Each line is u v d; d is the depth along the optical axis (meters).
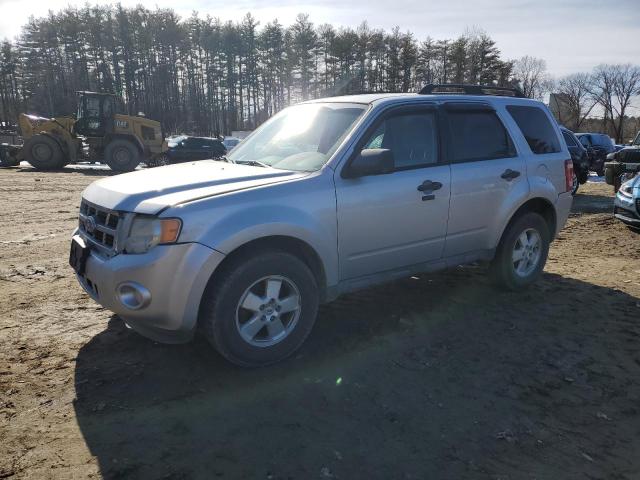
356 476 2.49
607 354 3.92
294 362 3.64
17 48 73.38
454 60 65.88
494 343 4.04
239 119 74.88
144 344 3.85
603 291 5.39
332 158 3.80
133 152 22.03
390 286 5.35
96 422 2.86
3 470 2.46
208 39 72.44
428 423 2.96
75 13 71.62
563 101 70.06
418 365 3.64
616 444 2.85
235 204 3.30
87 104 21.78
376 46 66.00
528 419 3.04
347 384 3.35
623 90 66.31
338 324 4.33
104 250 3.34
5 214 9.80
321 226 3.63
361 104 4.23
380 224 3.98
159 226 3.10
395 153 4.18
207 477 2.45
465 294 5.15
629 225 8.53
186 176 3.68
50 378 3.32
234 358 3.38
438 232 4.39
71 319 4.31
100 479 2.42
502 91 5.60
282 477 2.47
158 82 73.19
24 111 75.81
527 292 5.28
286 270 3.48
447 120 4.55
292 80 70.69
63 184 15.83
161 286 3.09
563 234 8.68
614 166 12.01
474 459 2.66
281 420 2.93
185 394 3.18
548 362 3.75
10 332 4.02
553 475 2.58
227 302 3.27
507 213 4.85
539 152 5.26
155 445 2.68
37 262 6.15
